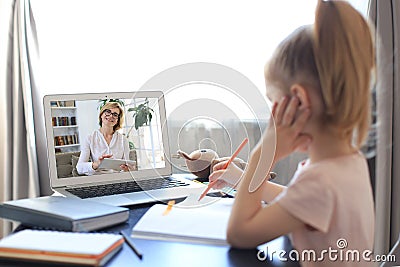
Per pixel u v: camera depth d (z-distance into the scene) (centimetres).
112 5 174
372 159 63
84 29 173
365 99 57
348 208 55
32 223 75
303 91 58
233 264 59
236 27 179
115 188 106
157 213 80
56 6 169
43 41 168
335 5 58
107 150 113
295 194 57
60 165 115
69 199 84
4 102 160
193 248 64
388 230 68
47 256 58
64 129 117
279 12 177
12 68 153
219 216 77
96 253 57
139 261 60
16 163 151
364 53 57
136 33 177
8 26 151
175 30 179
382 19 126
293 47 59
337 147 58
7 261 59
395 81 59
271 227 58
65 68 172
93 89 175
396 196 69
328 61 56
